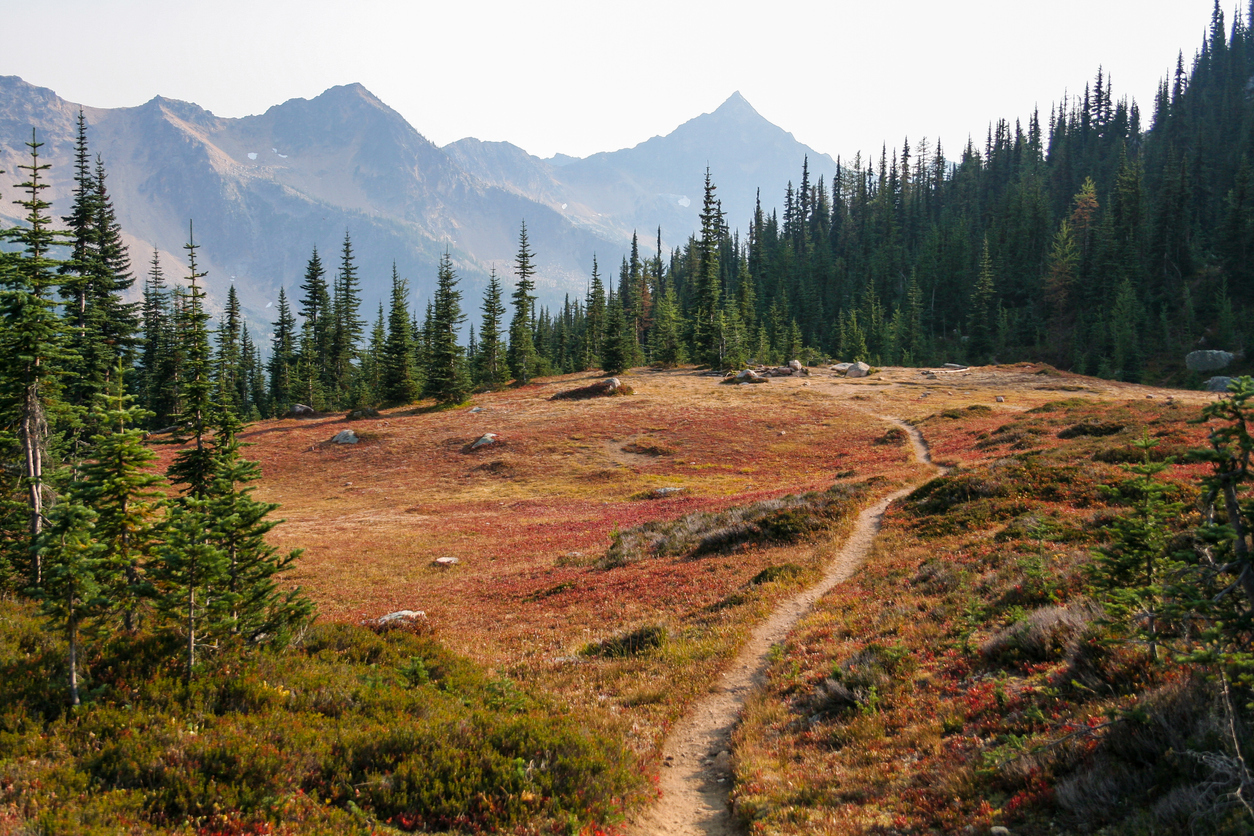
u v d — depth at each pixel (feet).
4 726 27.17
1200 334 331.57
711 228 357.61
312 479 203.51
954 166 633.61
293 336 374.02
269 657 37.81
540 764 29.01
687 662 46.60
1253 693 19.58
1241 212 360.89
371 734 30.27
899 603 49.37
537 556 105.09
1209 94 562.66
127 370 36.70
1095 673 27.84
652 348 422.41
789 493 124.26
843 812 24.81
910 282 455.63
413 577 99.30
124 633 36.22
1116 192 425.69
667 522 106.52
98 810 22.13
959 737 28.17
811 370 337.52
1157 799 18.58
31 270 38.60
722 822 27.37
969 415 197.77
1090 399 211.20
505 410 266.77
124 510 34.22
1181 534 33.65
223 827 22.94
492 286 355.15
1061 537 53.83
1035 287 418.31
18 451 44.24
